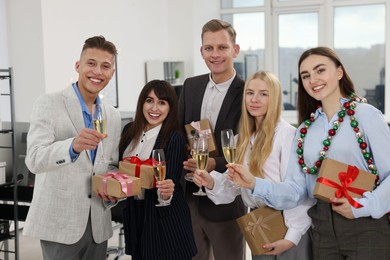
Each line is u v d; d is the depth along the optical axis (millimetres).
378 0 7902
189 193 2941
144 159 2584
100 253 2531
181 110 3074
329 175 2049
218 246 2912
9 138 4098
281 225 2328
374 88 8125
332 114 2201
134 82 7246
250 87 2465
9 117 5691
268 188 2217
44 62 5551
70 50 5926
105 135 2184
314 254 2199
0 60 5625
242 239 2957
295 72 8570
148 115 2588
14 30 5656
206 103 2967
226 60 2852
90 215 2432
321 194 2039
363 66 8164
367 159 2078
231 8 8750
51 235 2350
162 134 2562
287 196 2217
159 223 2502
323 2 8219
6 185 3695
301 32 8461
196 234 2973
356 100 2156
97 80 2371
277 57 8617
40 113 2346
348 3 8070
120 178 2332
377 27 8016
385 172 2049
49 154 2199
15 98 5730
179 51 8070
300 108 2348
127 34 7043
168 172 2508
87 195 2410
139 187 2373
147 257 2508
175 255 2521
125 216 2602
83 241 2428
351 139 2102
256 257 2430
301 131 2271
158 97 2557
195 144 2443
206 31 2859
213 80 2967
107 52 2371
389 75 7910
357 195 2041
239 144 2545
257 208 2449
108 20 6613
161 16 7906
